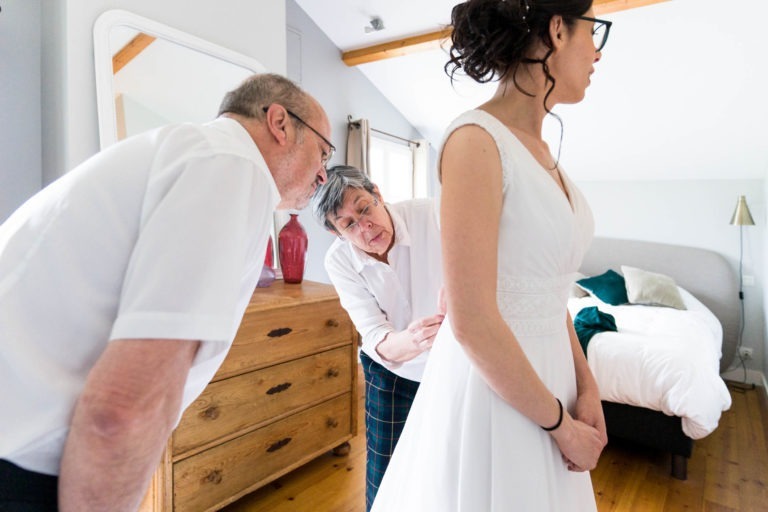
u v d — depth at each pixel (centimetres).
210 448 159
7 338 52
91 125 161
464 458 62
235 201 56
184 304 51
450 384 68
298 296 185
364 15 302
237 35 206
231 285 54
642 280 339
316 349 192
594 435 66
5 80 157
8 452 53
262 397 173
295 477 200
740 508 185
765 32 230
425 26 301
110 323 56
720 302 354
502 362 54
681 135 323
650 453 232
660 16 240
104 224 55
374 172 392
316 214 121
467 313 54
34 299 53
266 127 74
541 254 61
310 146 79
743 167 338
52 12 158
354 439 235
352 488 192
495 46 61
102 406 47
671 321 266
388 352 114
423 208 125
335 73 337
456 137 60
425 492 68
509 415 61
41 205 57
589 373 80
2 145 158
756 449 238
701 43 248
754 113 285
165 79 180
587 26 62
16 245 55
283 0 226
